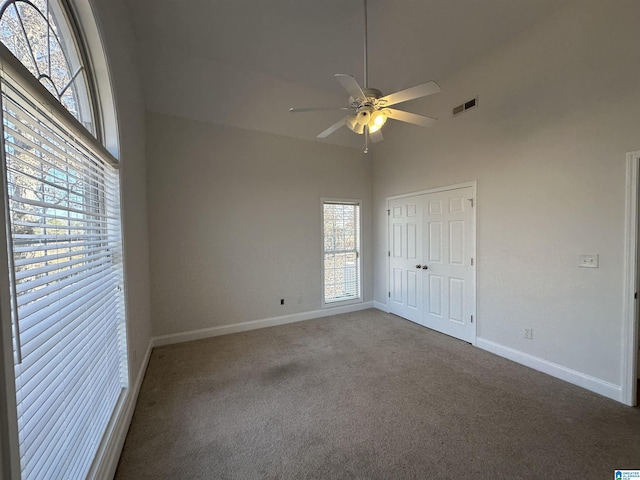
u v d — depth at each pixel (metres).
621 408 2.04
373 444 1.73
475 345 3.25
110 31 1.82
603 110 2.17
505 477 1.48
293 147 4.23
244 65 3.12
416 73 3.29
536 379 2.48
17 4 1.05
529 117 2.65
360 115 2.09
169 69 3.02
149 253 3.30
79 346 1.27
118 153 1.90
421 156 3.91
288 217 4.21
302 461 1.60
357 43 2.78
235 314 3.83
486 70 3.00
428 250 3.87
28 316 0.90
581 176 2.31
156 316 3.37
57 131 1.19
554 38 2.44
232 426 1.91
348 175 4.71
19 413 0.81
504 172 2.88
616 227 2.13
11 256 0.74
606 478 1.47
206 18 2.45
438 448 1.69
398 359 2.92
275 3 2.29
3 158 0.72
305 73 3.27
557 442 1.72
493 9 2.39
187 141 3.52
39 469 0.90
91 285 1.46
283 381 2.50
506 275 2.90
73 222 1.42
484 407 2.08
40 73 1.20
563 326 2.46
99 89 1.79
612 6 2.10
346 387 2.39
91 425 1.39
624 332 2.10
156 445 1.73
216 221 3.70
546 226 2.56
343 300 4.72
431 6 2.34
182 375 2.62
